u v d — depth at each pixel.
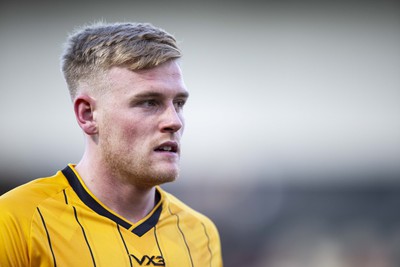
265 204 32.88
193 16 38.81
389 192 34.50
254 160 35.53
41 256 7.46
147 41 8.04
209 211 31.98
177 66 8.22
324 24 39.62
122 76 7.91
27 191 8.05
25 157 32.91
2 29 35.59
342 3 40.00
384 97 39.34
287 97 38.81
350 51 40.00
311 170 35.62
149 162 7.92
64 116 34.16
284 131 37.78
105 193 8.33
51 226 7.73
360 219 32.94
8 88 34.84
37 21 36.12
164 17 38.84
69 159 32.72
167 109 8.02
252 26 39.22
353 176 35.50
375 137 38.25
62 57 8.80
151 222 8.70
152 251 8.33
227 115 37.69
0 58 35.25
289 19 39.44
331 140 37.97
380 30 40.75
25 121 34.06
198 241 9.30
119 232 8.19
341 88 39.50
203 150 34.97
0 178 31.62
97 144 8.27
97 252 7.81
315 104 39.09
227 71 38.62
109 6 38.00
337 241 31.80
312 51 39.56
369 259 31.27
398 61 40.03
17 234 7.43
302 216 32.78
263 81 39.12
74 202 8.16
